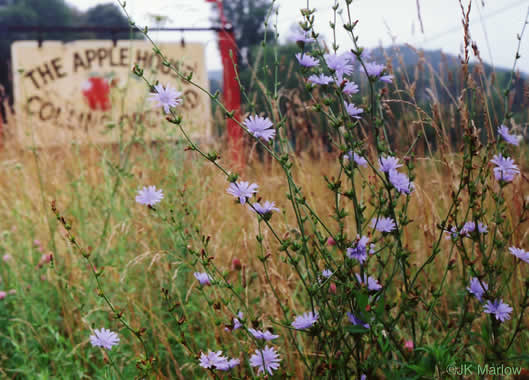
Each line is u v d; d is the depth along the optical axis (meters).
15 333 2.38
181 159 2.90
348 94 1.37
